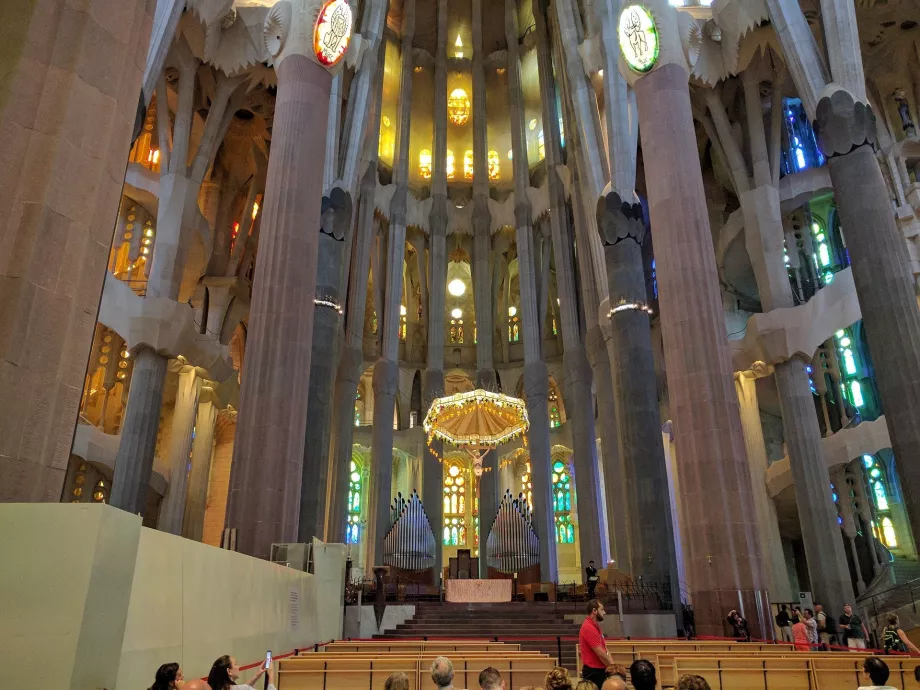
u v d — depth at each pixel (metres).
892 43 20.88
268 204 15.20
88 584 3.17
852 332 22.95
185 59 20.39
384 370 28.56
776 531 21.48
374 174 29.25
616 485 23.66
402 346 33.75
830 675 6.59
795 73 16.83
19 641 3.06
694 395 14.22
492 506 28.78
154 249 20.36
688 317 14.77
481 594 16.86
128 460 18.16
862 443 19.42
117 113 5.68
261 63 20.55
